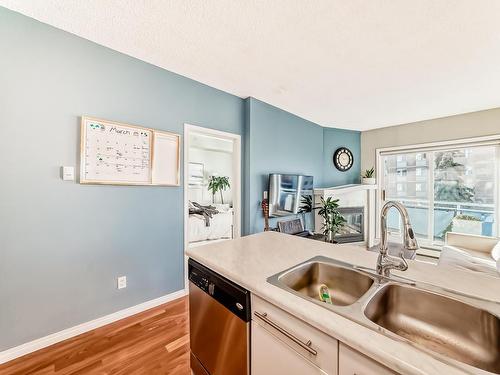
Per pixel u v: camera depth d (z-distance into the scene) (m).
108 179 1.94
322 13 1.54
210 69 2.32
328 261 1.24
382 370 0.58
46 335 1.67
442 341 0.84
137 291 2.14
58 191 1.72
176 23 1.65
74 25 1.67
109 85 1.96
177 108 2.41
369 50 1.97
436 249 3.95
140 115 2.14
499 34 1.73
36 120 1.63
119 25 1.67
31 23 1.60
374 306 0.87
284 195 3.41
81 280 1.83
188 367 1.50
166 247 2.34
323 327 0.68
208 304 1.22
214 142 5.54
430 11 1.51
